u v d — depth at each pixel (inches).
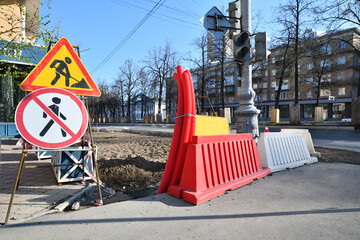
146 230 83.3
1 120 476.4
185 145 131.2
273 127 817.5
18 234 80.6
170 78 1817.2
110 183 162.7
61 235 79.9
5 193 132.5
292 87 2012.8
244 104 203.3
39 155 247.4
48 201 118.8
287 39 957.8
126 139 501.0
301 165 204.2
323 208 102.7
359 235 77.8
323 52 1207.6
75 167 157.4
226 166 139.0
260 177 160.6
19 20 227.0
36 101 103.3
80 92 121.5
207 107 2472.9
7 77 306.7
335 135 498.9
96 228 85.1
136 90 2251.5
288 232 80.6
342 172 175.0
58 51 116.0
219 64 1462.8
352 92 1674.5
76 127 112.5
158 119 1696.6
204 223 88.7
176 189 121.0
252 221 90.1
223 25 205.9
